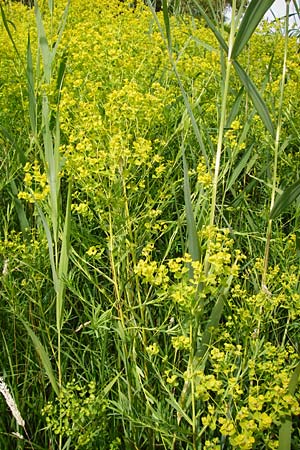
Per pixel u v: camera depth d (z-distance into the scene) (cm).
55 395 258
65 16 265
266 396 172
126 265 258
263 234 303
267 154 335
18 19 641
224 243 230
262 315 226
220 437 229
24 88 394
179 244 312
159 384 238
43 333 258
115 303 233
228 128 279
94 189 250
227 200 358
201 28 562
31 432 241
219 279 196
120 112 289
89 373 248
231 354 211
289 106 407
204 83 405
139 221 266
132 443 223
